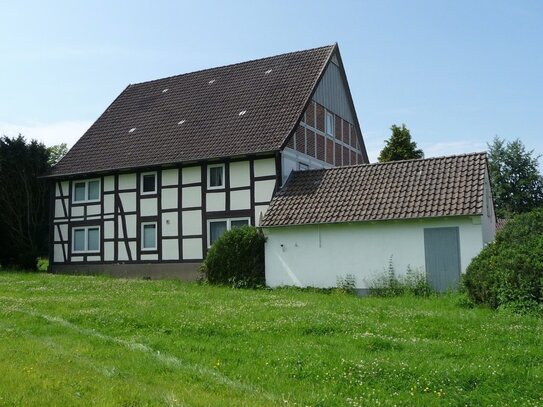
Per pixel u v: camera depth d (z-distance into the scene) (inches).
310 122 1067.9
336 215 816.9
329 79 1164.5
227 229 978.7
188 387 291.7
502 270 550.6
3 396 257.4
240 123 1035.9
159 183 1055.6
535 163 2282.2
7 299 638.5
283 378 315.3
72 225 1157.1
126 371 322.0
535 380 310.8
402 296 728.3
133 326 466.9
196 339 416.8
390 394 291.7
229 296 689.6
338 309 560.4
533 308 516.7
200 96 1187.9
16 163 1226.0
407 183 828.0
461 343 396.8
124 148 1132.5
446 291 729.6
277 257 858.1
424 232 766.5
